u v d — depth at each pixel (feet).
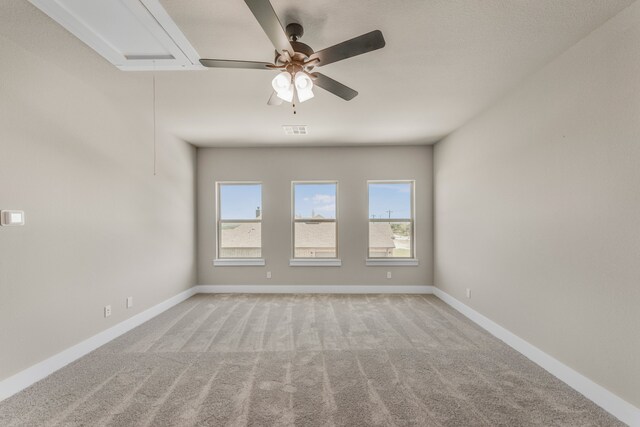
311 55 5.72
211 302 13.92
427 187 15.71
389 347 8.97
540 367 7.75
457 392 6.66
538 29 6.20
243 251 16.21
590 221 6.37
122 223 10.22
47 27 6.07
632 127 5.54
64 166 7.96
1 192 6.44
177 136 13.91
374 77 8.25
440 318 11.64
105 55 7.05
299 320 11.40
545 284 7.68
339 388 6.81
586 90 6.45
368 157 15.87
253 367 7.77
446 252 13.96
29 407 6.13
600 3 5.46
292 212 16.10
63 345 7.88
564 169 7.06
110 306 9.61
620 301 5.75
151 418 5.79
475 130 11.26
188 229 14.96
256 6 4.44
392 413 5.95
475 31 6.26
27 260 6.97
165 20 5.81
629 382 5.59
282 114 11.07
